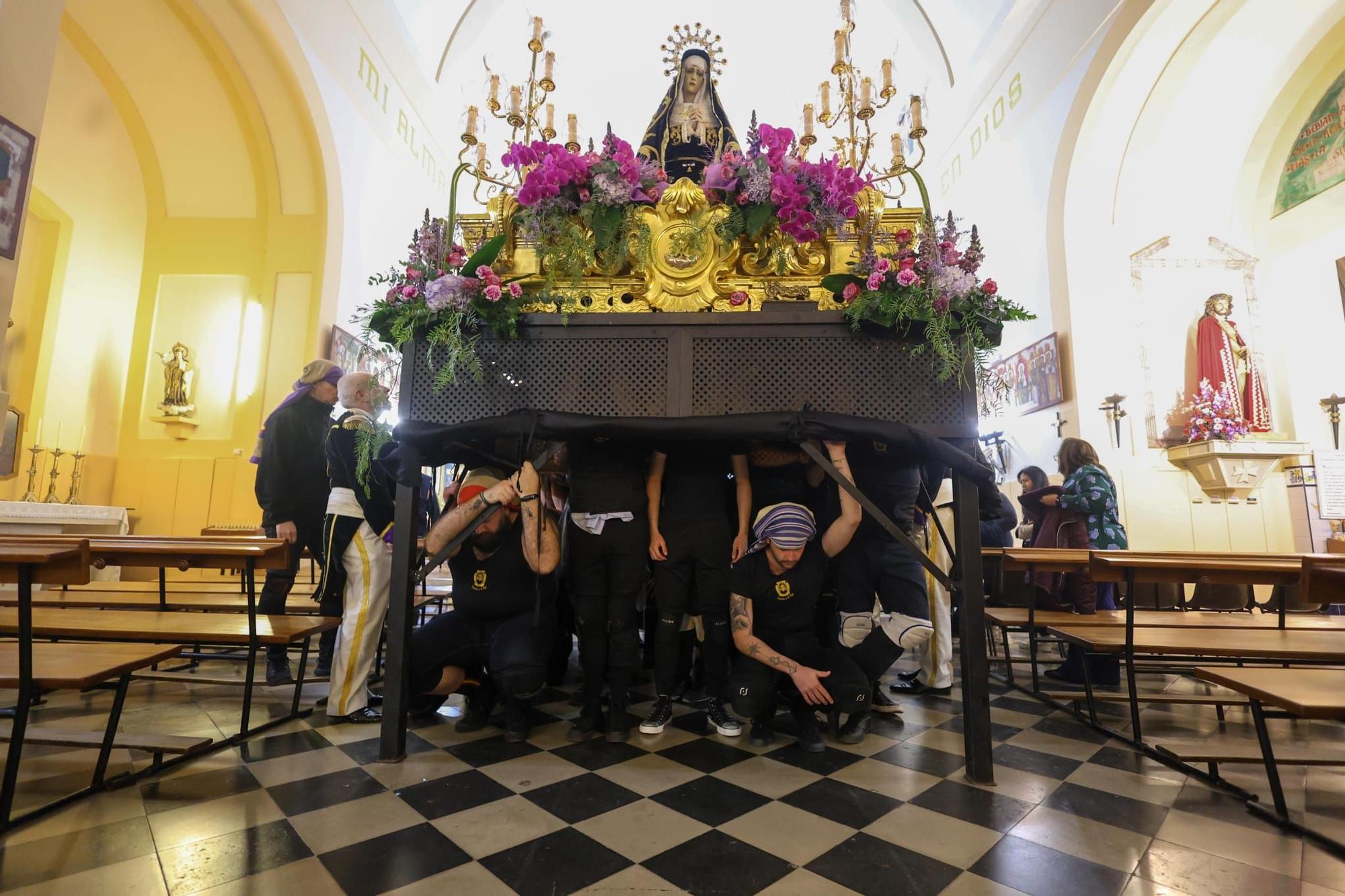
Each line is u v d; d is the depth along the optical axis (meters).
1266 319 7.95
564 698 3.26
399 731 2.27
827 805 1.92
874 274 2.23
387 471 2.44
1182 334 7.85
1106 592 4.04
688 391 2.33
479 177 2.96
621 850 1.63
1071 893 1.45
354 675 2.71
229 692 3.19
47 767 2.14
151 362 7.52
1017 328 8.74
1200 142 8.00
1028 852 1.64
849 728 2.55
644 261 2.46
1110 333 7.71
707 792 2.01
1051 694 3.28
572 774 2.16
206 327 7.57
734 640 2.50
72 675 1.73
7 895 1.37
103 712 2.78
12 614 2.71
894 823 1.80
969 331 2.26
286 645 2.68
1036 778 2.16
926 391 2.29
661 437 2.23
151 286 7.64
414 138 9.77
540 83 3.83
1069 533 3.92
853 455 2.68
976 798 1.99
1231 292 8.01
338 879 1.47
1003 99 9.29
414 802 1.91
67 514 5.37
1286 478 7.42
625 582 2.54
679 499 2.64
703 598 2.63
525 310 2.40
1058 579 3.84
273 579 3.30
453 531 2.45
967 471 2.14
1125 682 3.70
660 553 2.60
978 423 2.25
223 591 3.97
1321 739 2.64
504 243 2.54
